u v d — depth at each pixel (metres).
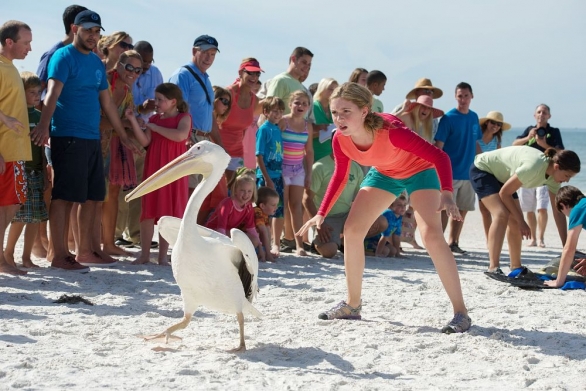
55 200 8.98
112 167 9.93
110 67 10.61
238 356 5.41
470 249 14.95
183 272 5.32
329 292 8.31
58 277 8.38
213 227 10.20
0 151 8.20
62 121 8.89
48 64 9.55
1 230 8.34
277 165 11.54
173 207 9.62
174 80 10.45
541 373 5.21
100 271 8.92
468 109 13.77
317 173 12.41
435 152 6.16
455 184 13.61
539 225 15.84
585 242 16.92
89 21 8.88
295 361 5.36
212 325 6.48
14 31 8.27
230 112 11.27
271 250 11.57
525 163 9.55
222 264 5.32
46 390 4.35
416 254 13.36
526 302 8.05
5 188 8.24
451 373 5.15
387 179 6.71
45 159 9.25
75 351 5.31
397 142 6.22
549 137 14.27
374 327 6.55
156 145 9.62
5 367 4.77
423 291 8.69
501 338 6.23
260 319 6.11
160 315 6.76
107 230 10.42
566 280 9.32
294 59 12.66
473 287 8.96
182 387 4.55
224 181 10.78
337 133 6.57
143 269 9.23
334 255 11.77
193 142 10.48
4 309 6.58
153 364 5.09
